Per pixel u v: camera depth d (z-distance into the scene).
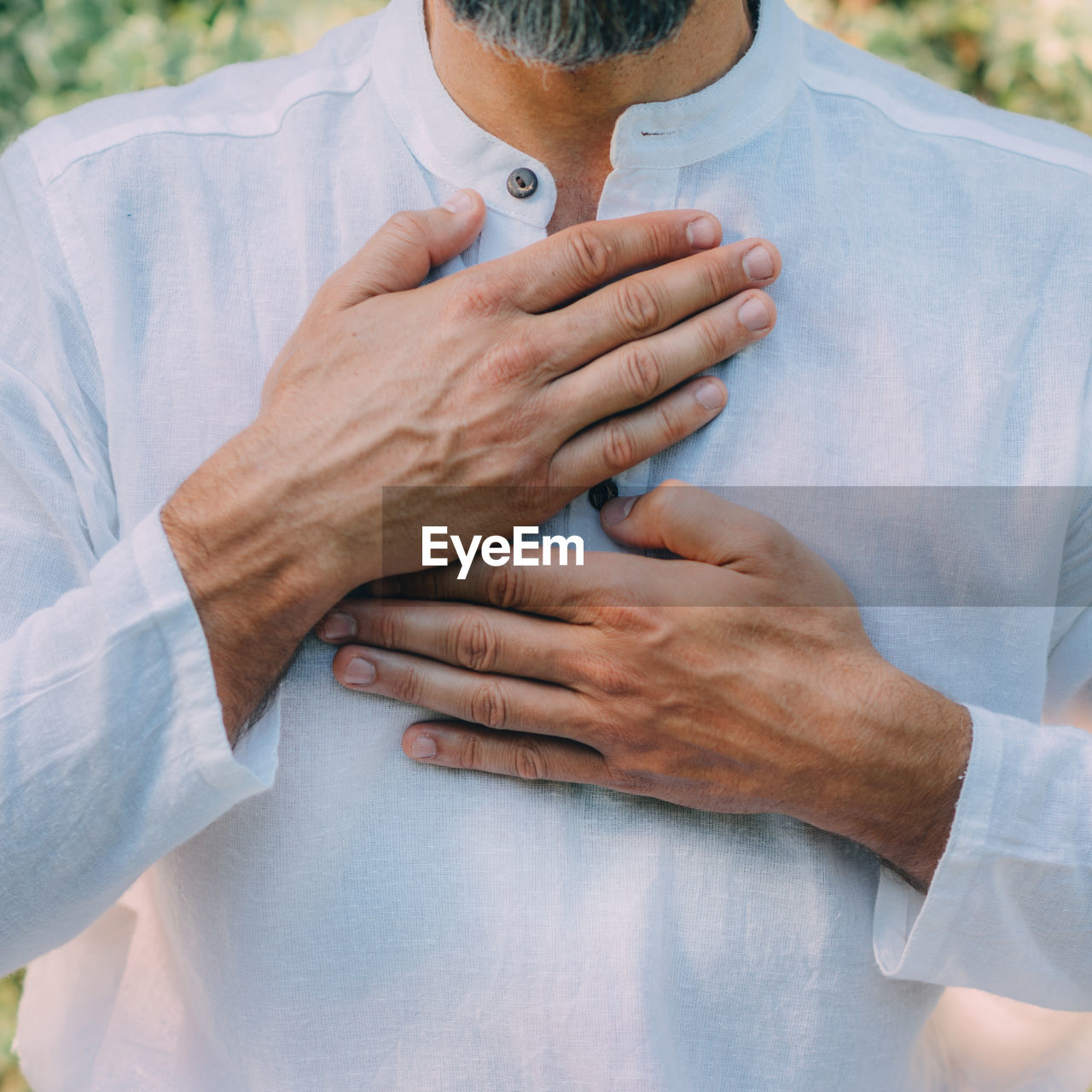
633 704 0.86
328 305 0.89
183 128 0.98
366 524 0.84
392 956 0.90
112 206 0.95
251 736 0.86
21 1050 1.07
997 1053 1.11
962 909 0.88
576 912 0.89
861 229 0.94
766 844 0.91
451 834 0.90
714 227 0.86
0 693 0.82
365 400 0.84
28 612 0.91
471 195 0.92
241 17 2.63
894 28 2.86
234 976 0.92
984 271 0.94
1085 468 0.92
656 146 0.91
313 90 0.99
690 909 0.90
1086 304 0.93
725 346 0.86
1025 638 0.95
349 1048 0.91
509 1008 0.89
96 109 1.02
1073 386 0.92
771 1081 0.92
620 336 0.84
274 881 0.90
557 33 0.79
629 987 0.88
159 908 0.99
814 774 0.86
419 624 0.87
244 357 0.94
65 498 0.92
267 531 0.83
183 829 0.84
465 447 0.84
